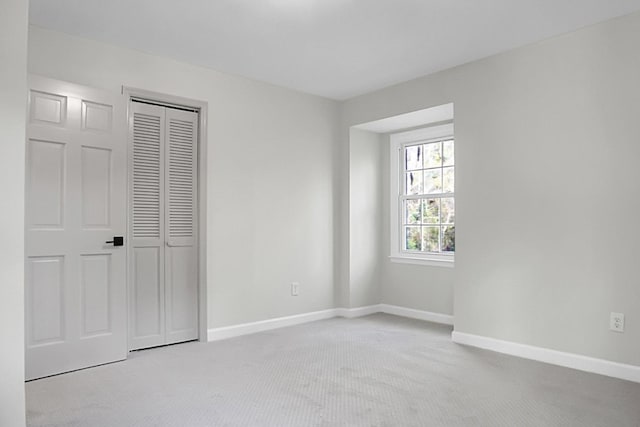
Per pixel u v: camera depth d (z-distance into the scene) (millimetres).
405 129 5145
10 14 1867
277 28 3240
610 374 3076
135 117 3684
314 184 4902
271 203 4504
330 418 2402
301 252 4766
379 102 4723
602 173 3139
